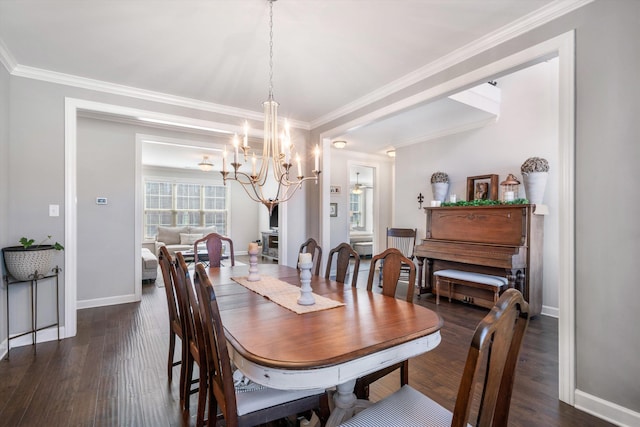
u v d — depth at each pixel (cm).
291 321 152
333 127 416
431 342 146
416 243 537
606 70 182
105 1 197
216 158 693
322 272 582
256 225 977
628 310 174
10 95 280
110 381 223
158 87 334
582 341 191
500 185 416
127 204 429
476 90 393
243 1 197
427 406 124
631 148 173
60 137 303
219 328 122
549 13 205
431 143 516
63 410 189
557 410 191
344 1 198
